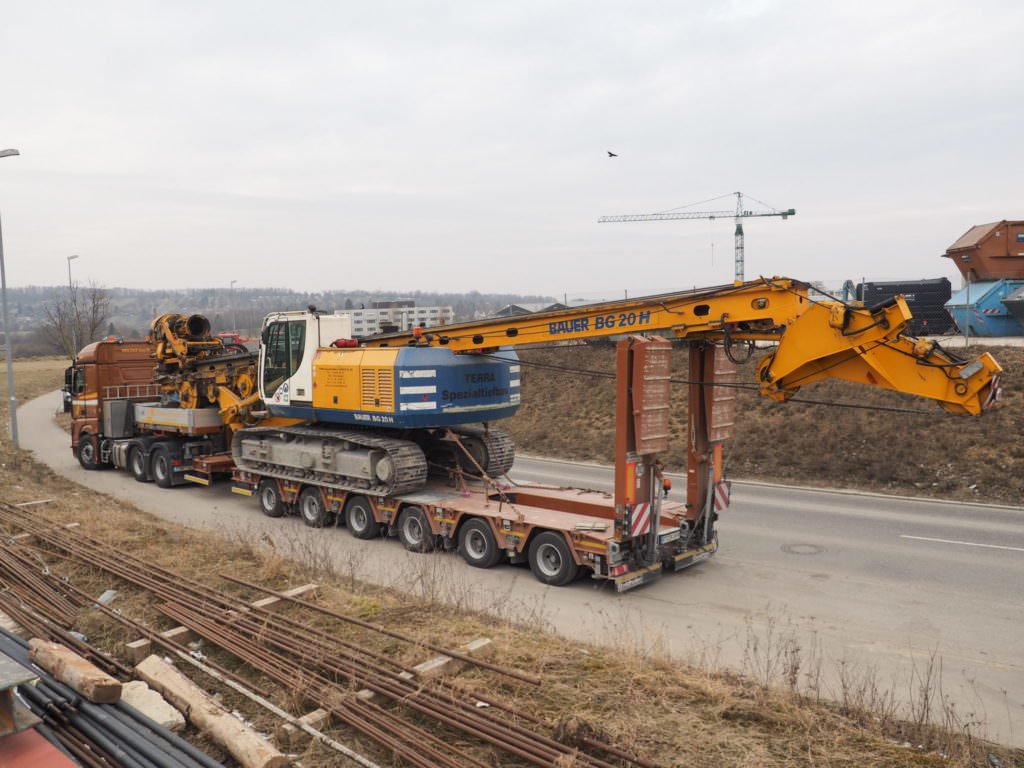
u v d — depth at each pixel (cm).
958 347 2228
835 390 2062
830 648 773
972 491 1551
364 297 8738
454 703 590
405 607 834
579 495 1167
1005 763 525
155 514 1458
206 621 773
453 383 1195
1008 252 2659
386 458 1173
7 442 2505
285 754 530
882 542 1198
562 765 495
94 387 1967
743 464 1880
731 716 581
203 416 1664
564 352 3025
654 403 941
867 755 520
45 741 483
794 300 872
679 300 953
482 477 1282
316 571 988
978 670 716
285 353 1362
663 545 1009
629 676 650
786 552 1147
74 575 944
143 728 544
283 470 1402
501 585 993
